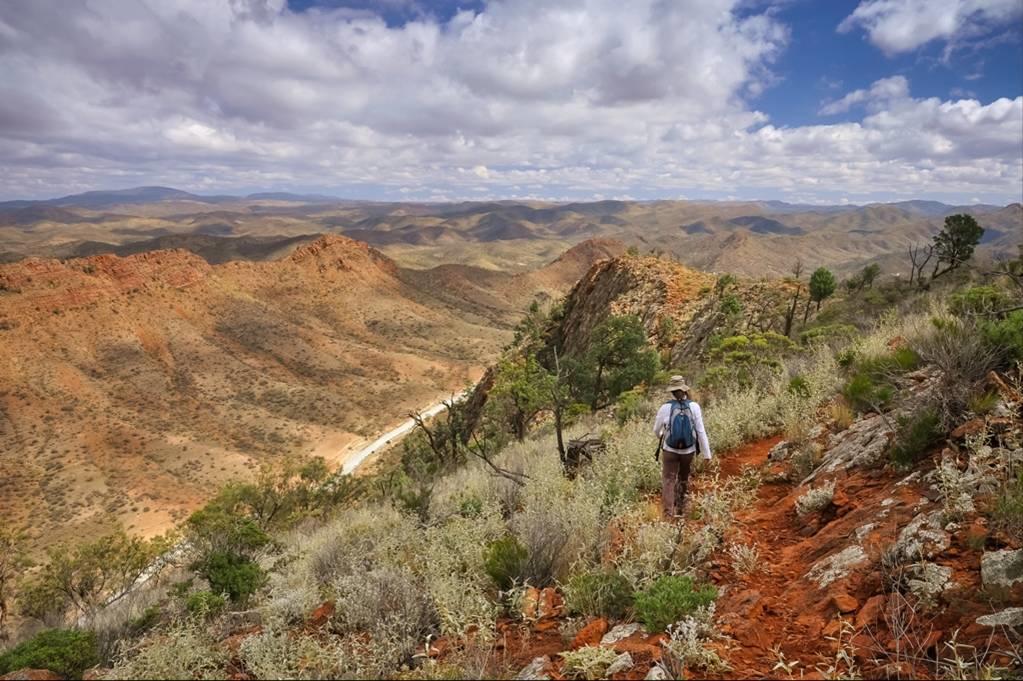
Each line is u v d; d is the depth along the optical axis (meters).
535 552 4.80
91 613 8.33
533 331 65.81
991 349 4.78
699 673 3.01
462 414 27.73
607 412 18.44
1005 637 2.57
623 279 52.97
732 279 41.09
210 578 6.59
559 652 3.49
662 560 4.31
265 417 166.75
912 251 33.38
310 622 4.79
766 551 4.46
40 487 113.94
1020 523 3.11
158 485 118.94
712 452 7.69
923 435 4.52
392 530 7.18
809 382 8.27
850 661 2.68
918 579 3.14
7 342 172.50
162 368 190.12
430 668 3.46
